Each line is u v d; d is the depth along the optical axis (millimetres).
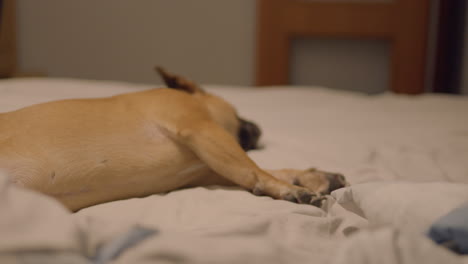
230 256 684
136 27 4500
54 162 1148
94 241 719
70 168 1166
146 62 4551
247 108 2709
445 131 2203
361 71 4355
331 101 2990
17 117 1204
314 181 1324
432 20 4320
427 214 886
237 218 1053
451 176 1594
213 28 4477
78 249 671
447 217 826
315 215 1111
